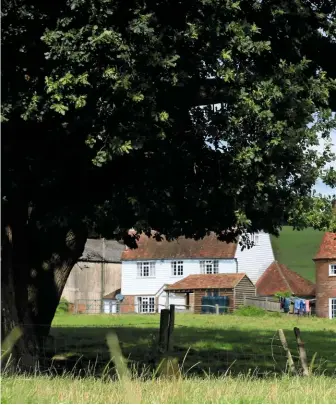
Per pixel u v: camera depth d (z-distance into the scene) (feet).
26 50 48.85
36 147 53.47
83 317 204.85
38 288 69.62
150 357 53.57
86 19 47.37
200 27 49.11
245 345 100.94
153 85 48.11
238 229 62.95
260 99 51.49
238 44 49.70
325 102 54.39
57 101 47.39
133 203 52.54
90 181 55.16
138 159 53.16
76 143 52.49
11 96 48.65
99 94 47.91
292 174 55.21
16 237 62.08
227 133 52.06
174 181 53.98
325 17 56.03
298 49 54.60
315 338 122.01
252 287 274.77
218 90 51.42
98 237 71.10
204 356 79.25
